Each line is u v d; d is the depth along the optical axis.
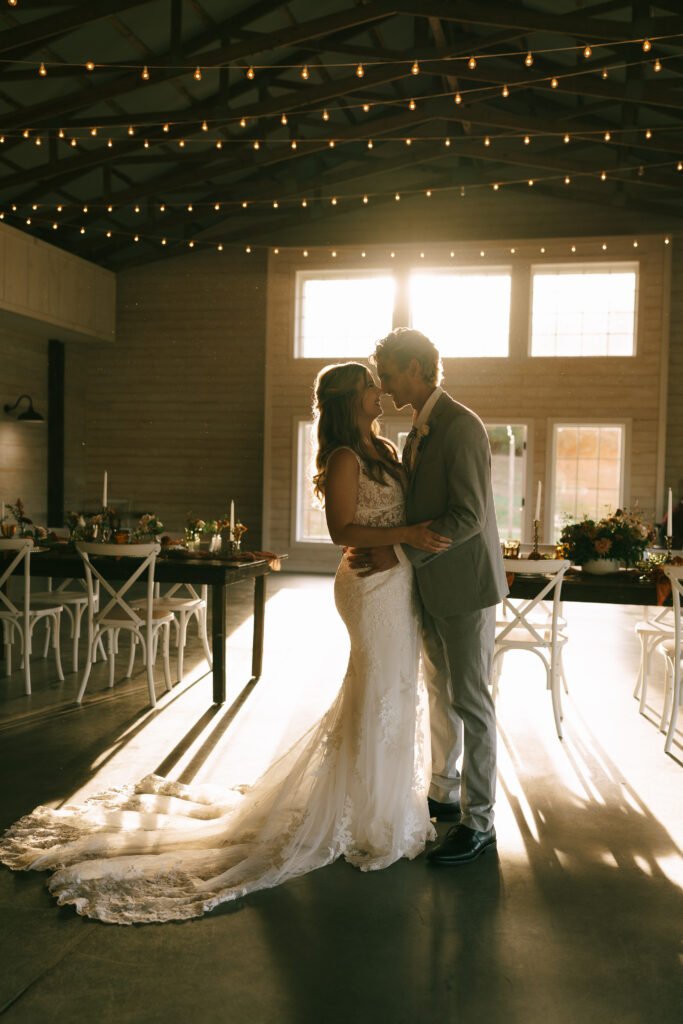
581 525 4.67
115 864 2.55
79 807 3.02
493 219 12.24
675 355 11.68
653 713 4.71
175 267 13.31
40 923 2.28
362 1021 1.88
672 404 11.69
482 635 2.72
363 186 12.50
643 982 2.05
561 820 3.11
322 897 2.46
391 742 2.72
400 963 2.12
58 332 12.21
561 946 2.21
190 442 13.39
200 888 2.45
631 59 8.37
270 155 10.90
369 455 2.79
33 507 12.59
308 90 8.93
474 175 11.98
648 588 4.29
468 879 2.59
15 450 12.16
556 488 11.84
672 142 9.49
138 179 11.70
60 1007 1.92
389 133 12.01
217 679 4.64
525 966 2.12
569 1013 1.92
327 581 11.07
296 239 12.90
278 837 2.68
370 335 12.41
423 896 2.47
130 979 2.03
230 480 13.29
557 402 11.78
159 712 4.45
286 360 12.49
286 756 2.85
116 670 5.50
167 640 5.00
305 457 12.48
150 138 9.87
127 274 13.45
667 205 11.46
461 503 2.61
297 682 5.20
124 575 4.88
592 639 7.12
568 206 12.02
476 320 12.14
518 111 11.36
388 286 12.37
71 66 7.87
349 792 2.72
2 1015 1.88
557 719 4.22
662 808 3.24
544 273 11.92
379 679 2.70
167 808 3.02
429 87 10.44
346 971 2.08
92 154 9.80
